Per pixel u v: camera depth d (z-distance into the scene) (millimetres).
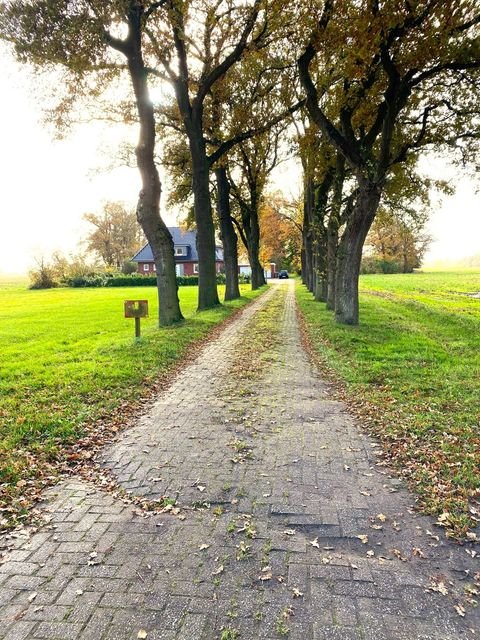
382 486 4254
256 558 3234
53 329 15422
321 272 22703
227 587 2947
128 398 6965
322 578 3027
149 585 2973
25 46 10703
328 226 18312
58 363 9383
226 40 14453
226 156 20219
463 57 10719
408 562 3195
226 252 24609
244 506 3930
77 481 4449
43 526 3670
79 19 10344
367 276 64250
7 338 13398
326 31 10617
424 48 10141
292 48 13156
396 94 11453
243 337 12578
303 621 2664
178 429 5742
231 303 21641
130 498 4105
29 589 2955
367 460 4801
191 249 68688
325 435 5480
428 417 5801
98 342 12258
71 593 2914
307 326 14398
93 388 7316
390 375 7883
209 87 15273
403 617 2697
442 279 50094
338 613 2727
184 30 13242
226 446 5191
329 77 13602
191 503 3994
